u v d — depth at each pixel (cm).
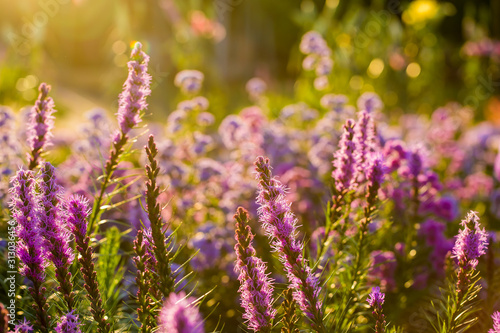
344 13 1066
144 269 182
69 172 393
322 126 525
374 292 180
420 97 970
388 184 319
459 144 698
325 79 636
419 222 344
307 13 893
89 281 183
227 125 487
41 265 179
